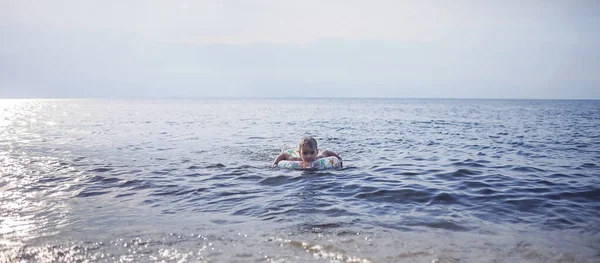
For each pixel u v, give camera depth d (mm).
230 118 35094
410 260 3418
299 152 9234
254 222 4598
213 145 13844
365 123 28172
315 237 4012
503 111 59219
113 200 5805
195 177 7633
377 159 10242
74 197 5984
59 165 9094
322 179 7383
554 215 4887
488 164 9188
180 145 13836
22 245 3826
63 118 33875
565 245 3807
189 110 57531
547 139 15844
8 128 21953
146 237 4047
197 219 4758
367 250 3643
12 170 8359
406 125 25734
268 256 3496
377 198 5836
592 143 14203
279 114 45219
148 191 6410
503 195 5961
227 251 3627
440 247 3734
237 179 7426
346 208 5250
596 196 5871
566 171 8156
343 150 12234
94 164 9289
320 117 38219
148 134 18438
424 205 5418
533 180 7141
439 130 21141
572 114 47375
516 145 13578
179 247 3738
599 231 4250
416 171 8242
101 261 3420
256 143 14562
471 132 19688
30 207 5359
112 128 22281
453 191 6258
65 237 4062
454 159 10102
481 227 4387
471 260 3430
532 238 4008
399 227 4367
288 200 5746
